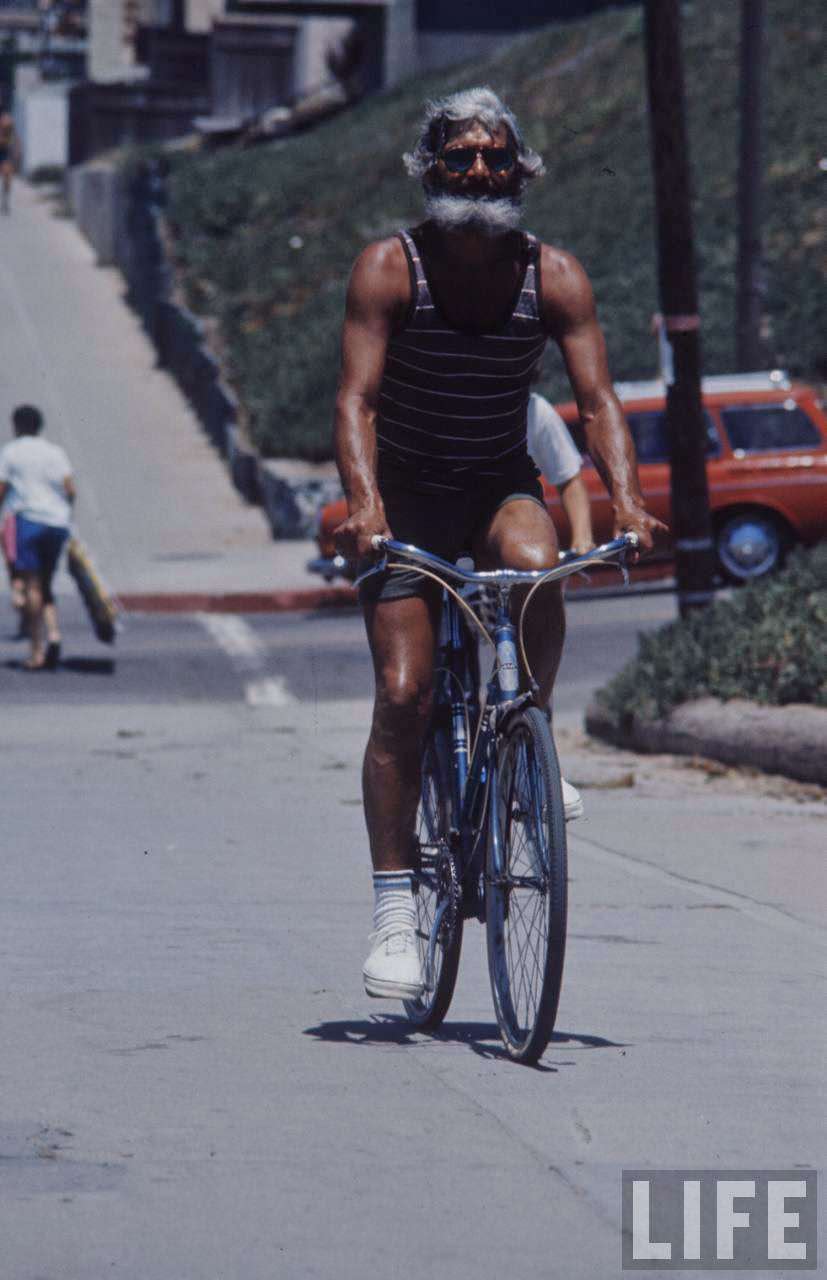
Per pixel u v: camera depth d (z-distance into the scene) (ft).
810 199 289.33
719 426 184.34
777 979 53.83
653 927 61.72
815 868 73.20
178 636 177.88
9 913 63.05
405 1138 37.17
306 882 69.87
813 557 121.80
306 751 115.24
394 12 427.33
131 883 69.31
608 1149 36.70
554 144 341.82
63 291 410.93
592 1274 29.99
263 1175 34.71
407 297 43.93
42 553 153.99
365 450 43.62
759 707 100.83
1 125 516.73
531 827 43.45
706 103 327.26
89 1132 37.42
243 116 465.88
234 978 53.01
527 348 44.96
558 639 46.09
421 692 45.32
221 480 282.97
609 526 174.70
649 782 98.43
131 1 569.64
